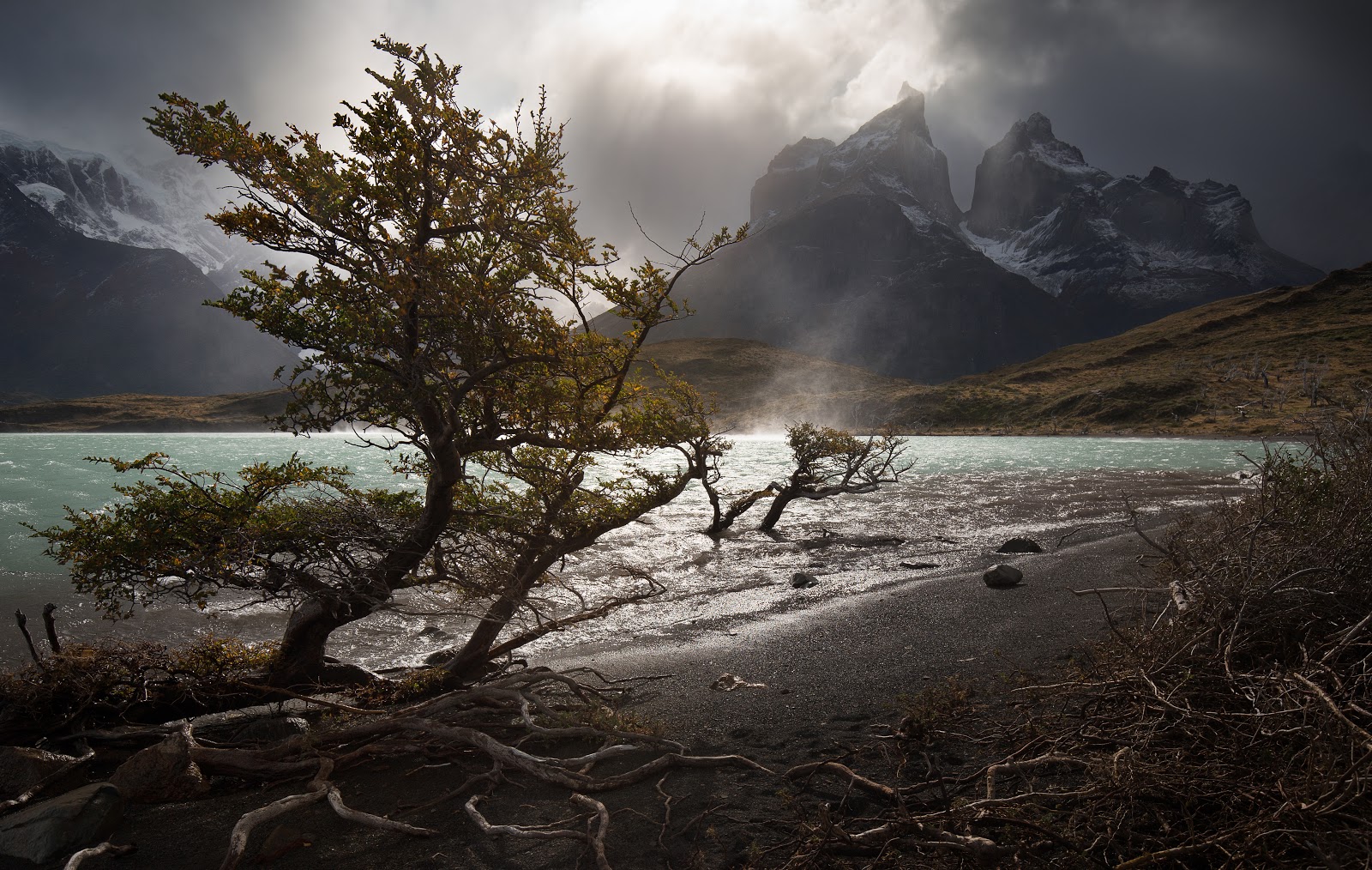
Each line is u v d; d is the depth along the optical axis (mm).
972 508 24359
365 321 6164
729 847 3969
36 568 16172
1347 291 159625
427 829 4367
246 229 5941
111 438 123750
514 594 7582
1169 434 88562
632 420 7586
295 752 5617
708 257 6672
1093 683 5004
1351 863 3080
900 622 9766
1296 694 3986
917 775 4680
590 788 4766
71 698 6371
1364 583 4688
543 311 6598
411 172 5855
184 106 5719
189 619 11523
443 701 6168
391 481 36125
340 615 7207
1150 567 8438
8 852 4316
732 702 6652
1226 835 3320
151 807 4945
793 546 18141
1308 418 7391
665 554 17141
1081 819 3871
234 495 7375
